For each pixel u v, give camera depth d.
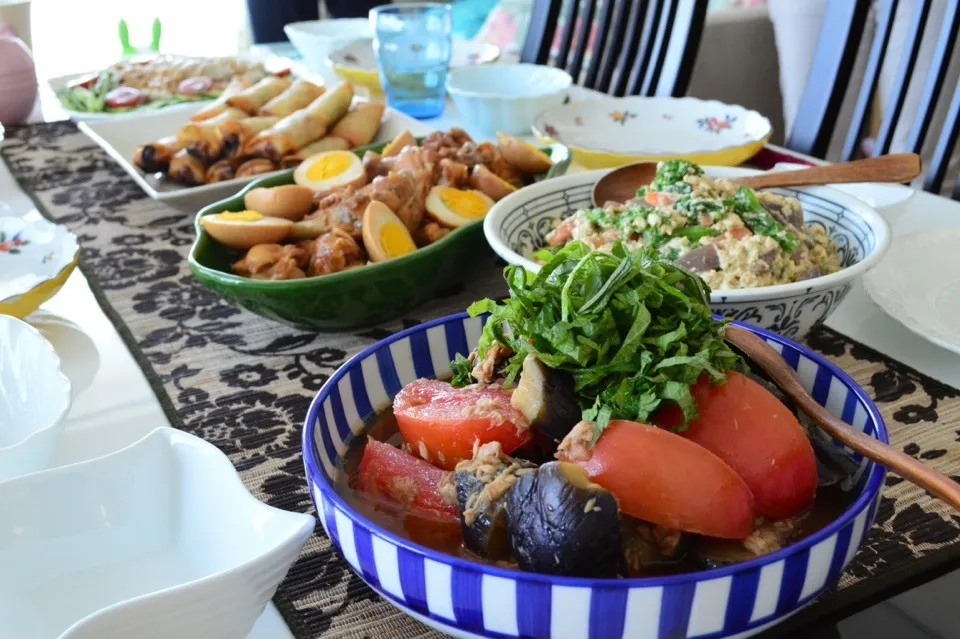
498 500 0.51
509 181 1.25
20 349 0.79
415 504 0.58
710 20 2.67
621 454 0.50
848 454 0.58
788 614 0.48
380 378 0.69
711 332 0.56
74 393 0.87
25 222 1.07
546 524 0.46
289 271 0.98
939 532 0.65
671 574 0.51
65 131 1.81
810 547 0.46
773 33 2.76
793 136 1.67
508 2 3.44
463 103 1.57
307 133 1.42
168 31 4.14
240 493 0.58
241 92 1.63
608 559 0.46
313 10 3.64
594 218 0.93
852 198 0.96
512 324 0.57
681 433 0.54
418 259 0.93
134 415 0.84
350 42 2.02
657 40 1.93
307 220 1.08
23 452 0.66
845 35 1.57
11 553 0.60
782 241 0.88
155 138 1.65
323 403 0.62
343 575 0.63
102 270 1.16
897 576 0.60
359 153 1.30
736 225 0.88
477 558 0.52
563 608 0.44
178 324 1.02
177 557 0.61
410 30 1.66
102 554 0.62
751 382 0.56
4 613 0.58
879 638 0.55
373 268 0.91
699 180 0.92
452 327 0.73
